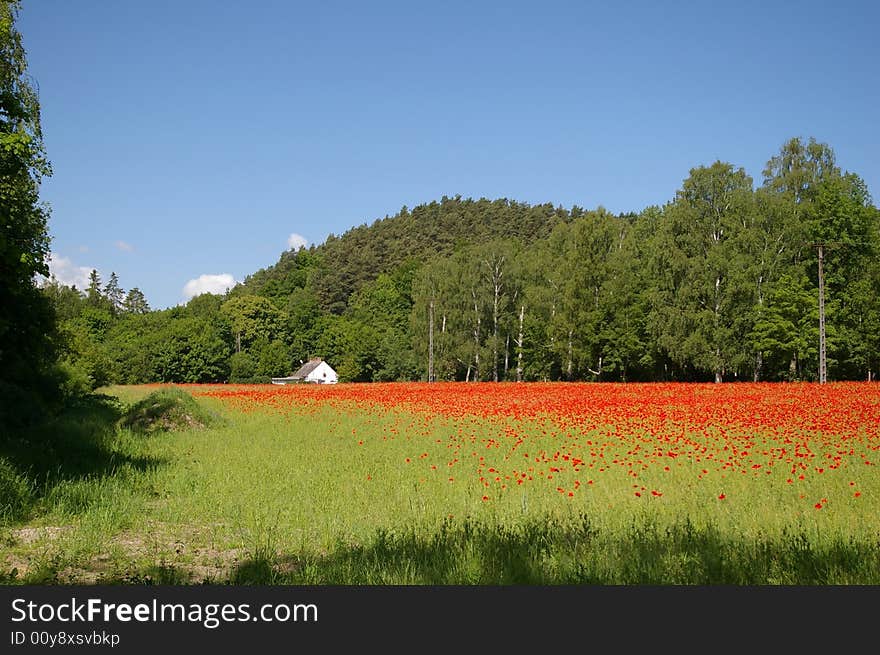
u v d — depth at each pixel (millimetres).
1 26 20422
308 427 21766
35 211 20688
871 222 54062
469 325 75188
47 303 21484
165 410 22125
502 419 21984
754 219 55656
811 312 48031
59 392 23328
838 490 9781
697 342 53562
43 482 10531
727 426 17688
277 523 8492
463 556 6375
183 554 7277
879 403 22625
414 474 12117
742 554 6422
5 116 16906
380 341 96250
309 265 164125
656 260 59938
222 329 107812
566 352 66062
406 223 179875
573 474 11633
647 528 7250
